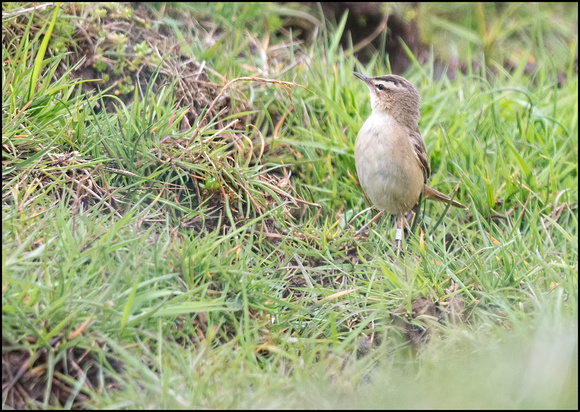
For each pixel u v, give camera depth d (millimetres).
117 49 12055
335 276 10508
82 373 7488
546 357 7797
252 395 7570
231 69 13422
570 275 9539
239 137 12062
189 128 11914
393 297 9648
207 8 15492
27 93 10172
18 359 7355
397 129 11609
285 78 13750
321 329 9125
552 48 19078
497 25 18750
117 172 9977
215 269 8844
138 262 8367
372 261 10391
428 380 7832
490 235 11617
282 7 16922
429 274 10164
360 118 13375
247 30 15195
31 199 9016
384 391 7641
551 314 8727
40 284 7699
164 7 14477
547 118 13906
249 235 10445
